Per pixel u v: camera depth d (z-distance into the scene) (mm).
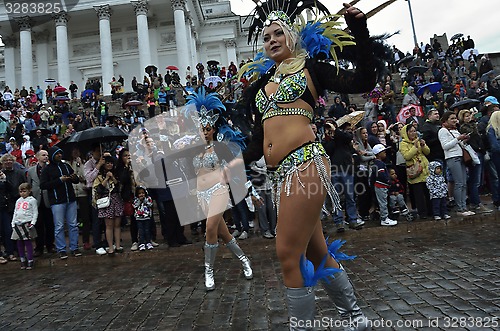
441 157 8312
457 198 7980
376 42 2277
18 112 17812
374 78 2197
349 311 2590
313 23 2531
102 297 5000
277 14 2562
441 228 7484
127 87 34750
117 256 7340
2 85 40125
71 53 34875
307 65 2457
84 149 8445
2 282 6371
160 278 5738
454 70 20719
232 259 6594
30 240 7262
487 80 16438
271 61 2787
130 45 35031
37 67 34062
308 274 2281
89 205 8242
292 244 2297
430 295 3947
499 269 4641
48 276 6547
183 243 7559
